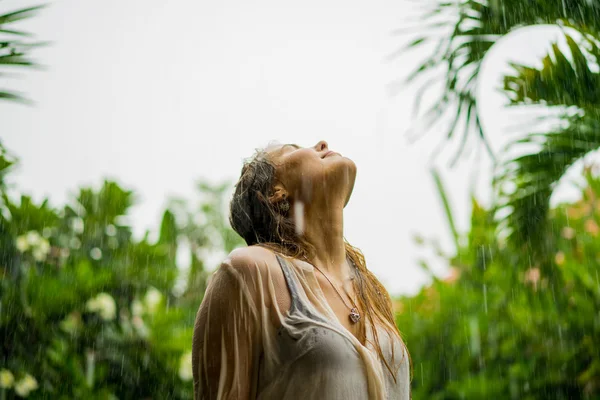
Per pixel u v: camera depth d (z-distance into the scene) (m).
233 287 1.92
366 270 2.32
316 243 2.15
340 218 2.20
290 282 1.96
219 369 1.88
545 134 3.69
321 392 1.77
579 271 5.97
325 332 1.83
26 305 5.58
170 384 6.09
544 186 3.87
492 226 4.20
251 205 2.26
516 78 3.43
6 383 5.30
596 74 3.24
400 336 2.15
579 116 3.55
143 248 6.73
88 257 6.54
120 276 6.42
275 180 2.24
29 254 5.83
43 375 5.58
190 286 7.97
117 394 6.01
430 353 7.31
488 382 6.56
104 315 5.88
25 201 6.06
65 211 6.83
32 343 5.61
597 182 5.59
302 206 2.19
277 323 1.89
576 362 6.18
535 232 4.04
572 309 6.05
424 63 3.42
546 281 4.19
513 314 6.48
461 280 7.20
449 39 3.36
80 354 5.84
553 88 3.34
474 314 6.90
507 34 3.29
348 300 2.07
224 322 1.90
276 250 2.08
